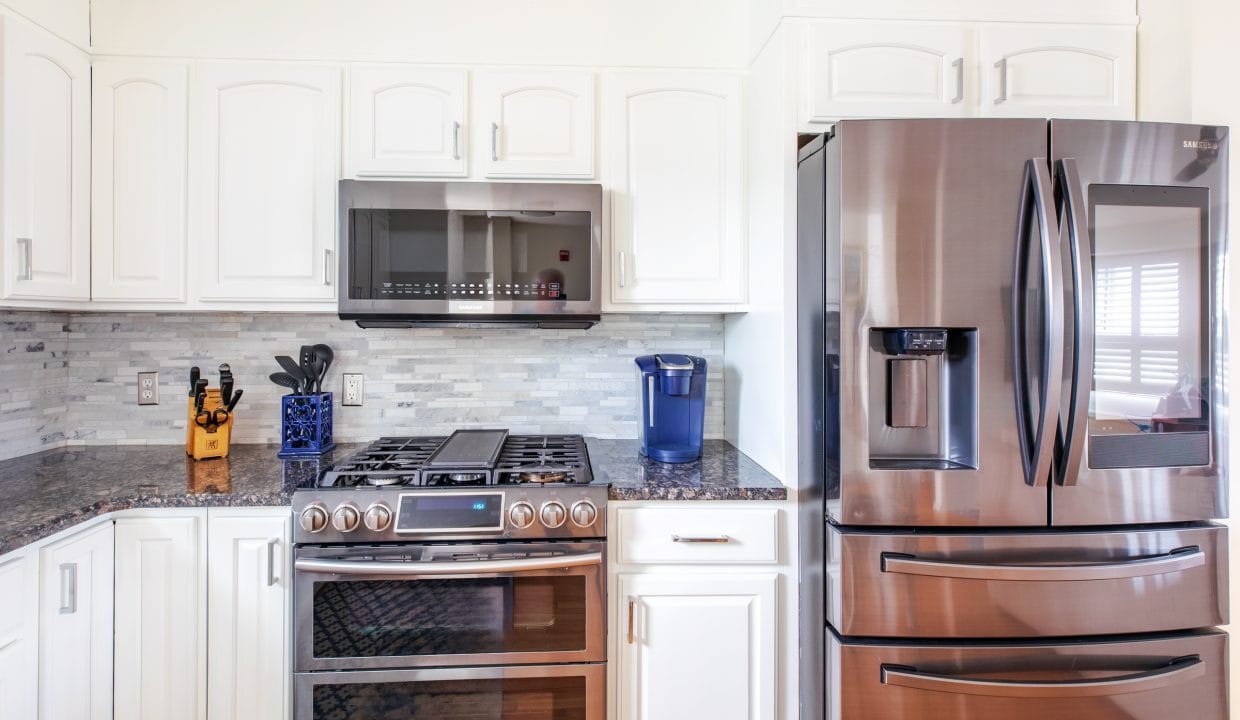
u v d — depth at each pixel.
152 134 1.69
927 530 1.36
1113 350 1.33
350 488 1.42
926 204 1.32
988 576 1.29
